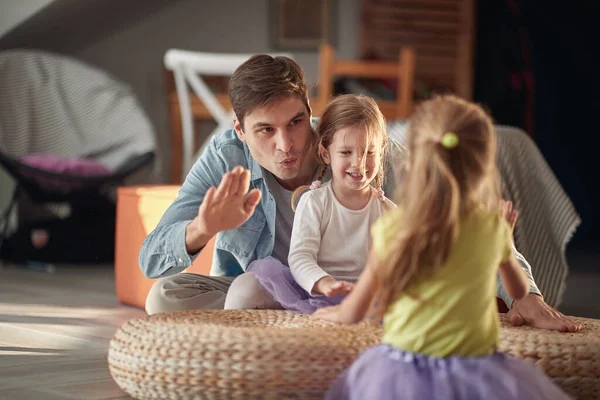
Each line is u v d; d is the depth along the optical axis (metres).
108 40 6.86
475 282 1.70
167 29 7.13
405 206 1.71
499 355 1.74
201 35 7.29
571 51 8.04
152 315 2.35
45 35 6.40
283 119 2.38
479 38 8.04
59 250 5.65
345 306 1.82
